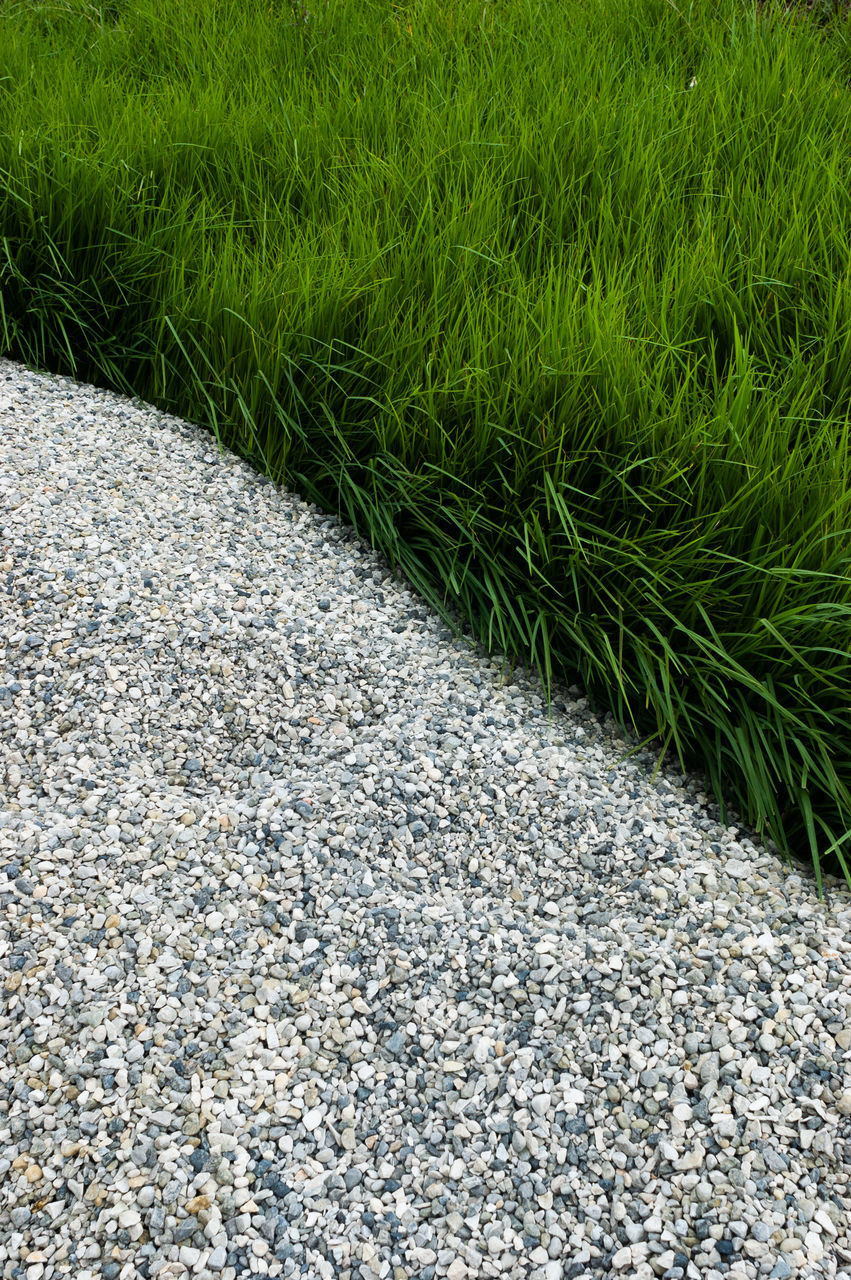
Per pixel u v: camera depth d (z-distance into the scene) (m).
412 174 4.01
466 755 2.67
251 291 3.55
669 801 2.67
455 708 2.81
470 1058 2.11
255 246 3.90
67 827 2.39
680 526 2.86
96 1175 1.89
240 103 4.59
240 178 4.21
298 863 2.39
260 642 2.85
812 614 2.63
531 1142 1.98
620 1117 2.02
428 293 3.54
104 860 2.33
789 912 2.40
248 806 2.51
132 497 3.22
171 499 3.26
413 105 4.49
